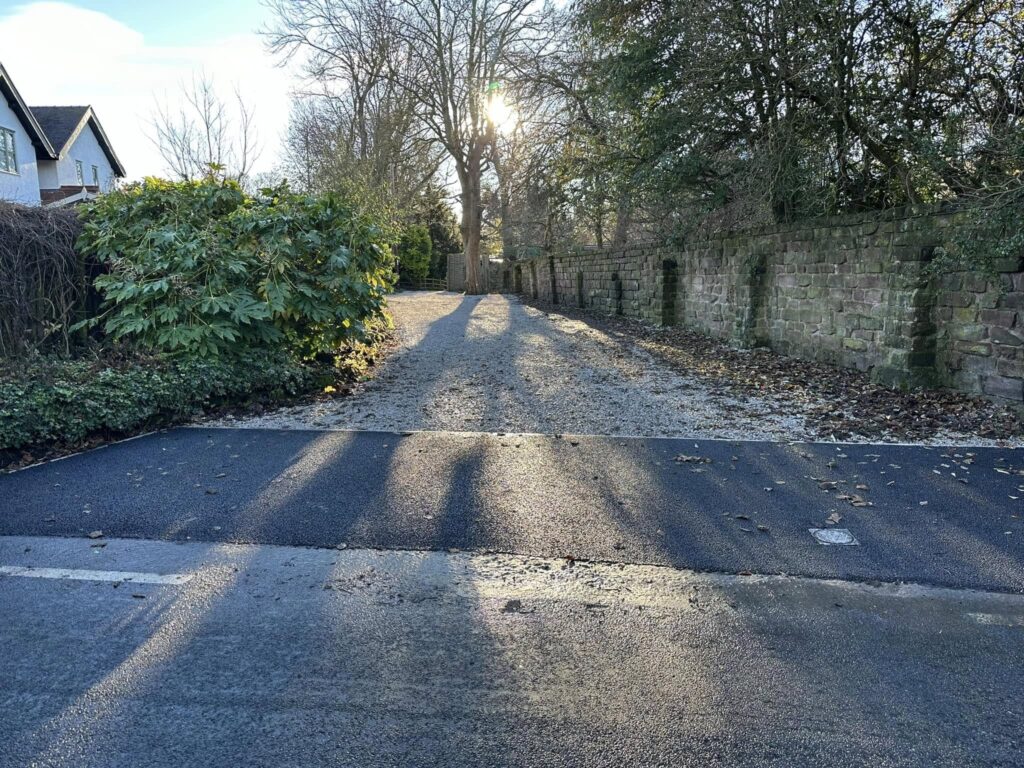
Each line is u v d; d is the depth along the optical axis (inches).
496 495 178.7
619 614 122.2
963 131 301.9
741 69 366.0
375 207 693.3
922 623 118.2
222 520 163.5
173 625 119.4
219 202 320.2
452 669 106.3
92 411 222.8
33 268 276.7
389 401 292.7
